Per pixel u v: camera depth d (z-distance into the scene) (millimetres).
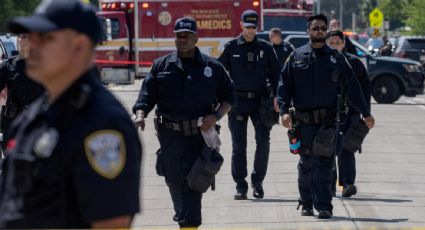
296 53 17953
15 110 16094
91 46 6859
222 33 63031
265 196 22031
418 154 30062
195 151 15586
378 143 32719
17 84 15961
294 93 18031
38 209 6777
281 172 25844
